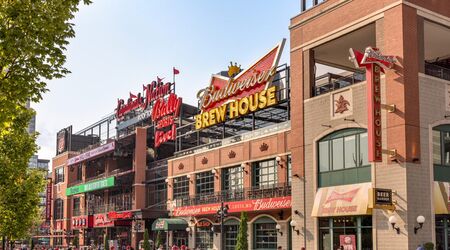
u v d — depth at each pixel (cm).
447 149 2945
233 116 4706
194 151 5278
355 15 3095
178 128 5844
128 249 5169
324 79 4247
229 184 4725
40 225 8675
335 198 3062
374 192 2653
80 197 7681
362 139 2983
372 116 2706
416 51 2862
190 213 4862
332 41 3269
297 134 3406
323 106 3238
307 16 3425
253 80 4497
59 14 1514
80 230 7488
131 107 7056
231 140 4744
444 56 3650
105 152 6644
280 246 3597
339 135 3133
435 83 2928
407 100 2773
